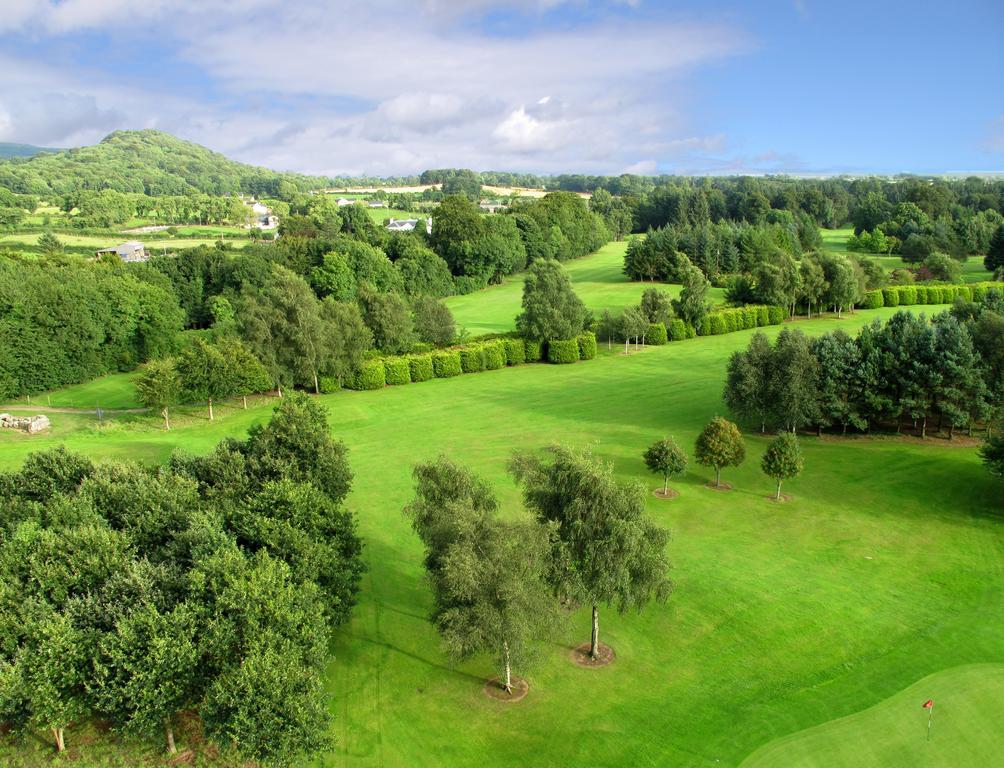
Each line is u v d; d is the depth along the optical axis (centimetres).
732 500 4141
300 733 2042
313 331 6669
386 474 4678
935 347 4812
